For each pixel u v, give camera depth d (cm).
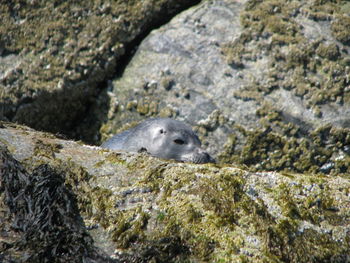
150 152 2783
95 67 3450
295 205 1814
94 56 3459
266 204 1814
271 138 3209
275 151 3203
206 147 3225
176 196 1820
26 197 1773
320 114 3231
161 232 1739
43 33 3438
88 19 3519
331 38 3406
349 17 3475
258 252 1697
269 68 3331
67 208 1766
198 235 1727
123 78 3472
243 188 1844
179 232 1734
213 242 1716
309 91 3272
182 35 3484
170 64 3419
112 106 3422
